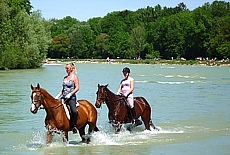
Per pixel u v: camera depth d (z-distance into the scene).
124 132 16.91
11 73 64.44
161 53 150.12
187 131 17.56
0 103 26.73
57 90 35.00
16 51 76.31
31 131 17.31
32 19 85.88
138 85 42.34
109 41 158.62
